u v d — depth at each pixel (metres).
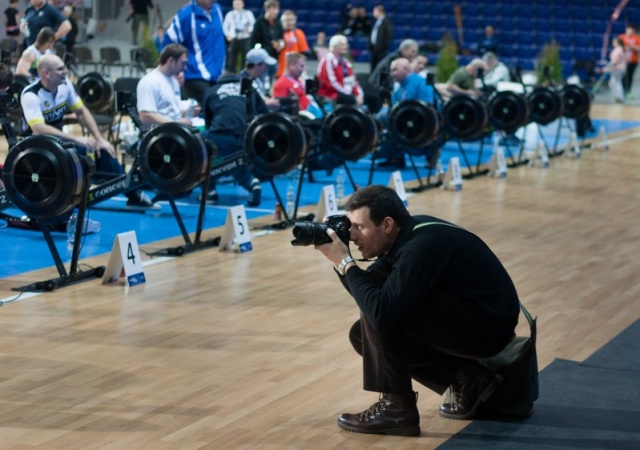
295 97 15.43
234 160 13.47
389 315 5.86
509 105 18.44
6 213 13.29
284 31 24.05
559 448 6.07
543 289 10.12
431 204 14.92
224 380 7.21
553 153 21.30
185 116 14.49
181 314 8.88
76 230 9.73
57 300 9.20
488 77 23.19
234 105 14.04
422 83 17.08
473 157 20.77
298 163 12.64
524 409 6.54
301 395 6.94
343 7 36.22
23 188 9.34
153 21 36.44
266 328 8.55
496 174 17.94
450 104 16.89
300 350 7.96
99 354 7.71
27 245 11.45
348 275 6.00
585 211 14.77
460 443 6.13
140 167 11.09
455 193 16.05
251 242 11.96
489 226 13.38
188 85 16.44
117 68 33.97
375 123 14.09
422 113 15.12
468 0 37.72
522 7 37.25
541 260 11.45
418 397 7.01
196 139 11.00
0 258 10.79
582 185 17.30
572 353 8.02
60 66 11.68
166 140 10.98
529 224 13.62
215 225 12.92
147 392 6.91
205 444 6.02
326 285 10.07
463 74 21.03
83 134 17.17
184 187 11.05
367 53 36.06
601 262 11.46
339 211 13.94
